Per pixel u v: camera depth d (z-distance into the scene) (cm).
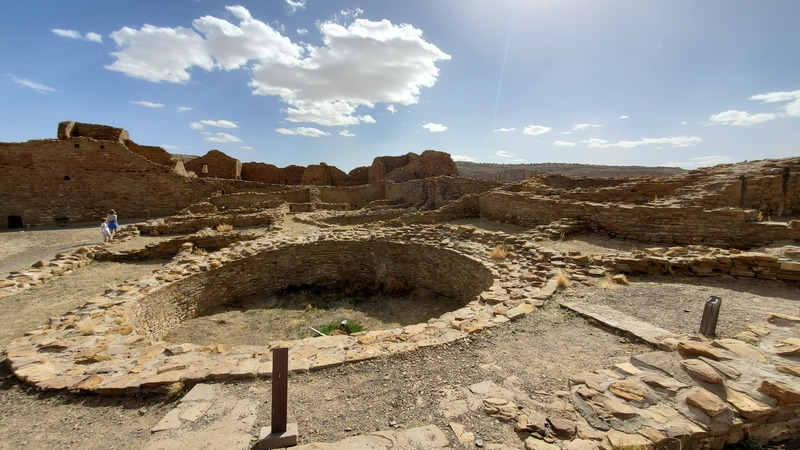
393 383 411
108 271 1062
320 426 342
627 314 566
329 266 1200
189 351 513
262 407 373
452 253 1023
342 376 429
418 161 3662
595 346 484
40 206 2273
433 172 3688
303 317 954
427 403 370
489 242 1085
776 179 1080
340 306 1036
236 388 407
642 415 324
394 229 1344
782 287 641
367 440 312
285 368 318
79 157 2386
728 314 537
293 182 4091
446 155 3703
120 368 457
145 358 486
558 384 397
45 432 356
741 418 317
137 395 407
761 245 852
